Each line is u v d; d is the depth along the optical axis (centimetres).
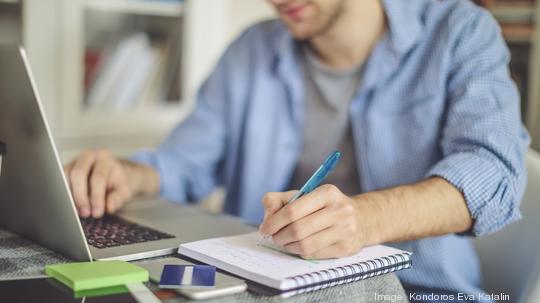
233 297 57
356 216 70
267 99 129
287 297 58
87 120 159
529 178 102
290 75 125
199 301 56
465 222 83
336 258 67
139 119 169
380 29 119
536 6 173
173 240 77
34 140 66
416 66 113
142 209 99
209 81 138
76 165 94
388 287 63
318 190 68
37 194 70
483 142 92
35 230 75
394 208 77
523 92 177
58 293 57
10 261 68
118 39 164
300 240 65
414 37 113
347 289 62
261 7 189
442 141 104
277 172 125
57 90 153
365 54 119
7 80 68
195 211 98
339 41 117
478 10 115
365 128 116
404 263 69
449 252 107
